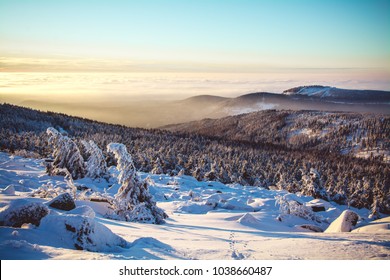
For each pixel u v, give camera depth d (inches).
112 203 670.5
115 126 6314.0
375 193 1649.9
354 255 299.7
